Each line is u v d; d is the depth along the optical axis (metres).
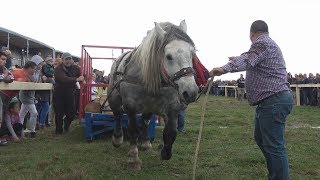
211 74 4.10
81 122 8.95
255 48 4.03
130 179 4.77
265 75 4.05
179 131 8.99
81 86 9.02
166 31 4.79
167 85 4.99
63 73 8.84
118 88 5.68
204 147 7.09
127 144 7.40
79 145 7.34
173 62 4.50
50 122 10.94
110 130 8.09
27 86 7.28
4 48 8.54
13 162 5.86
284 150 4.06
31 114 8.38
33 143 7.62
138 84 5.17
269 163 4.25
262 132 4.11
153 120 7.87
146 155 6.31
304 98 21.47
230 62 4.03
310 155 6.52
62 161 5.84
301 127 10.59
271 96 4.02
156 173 5.16
